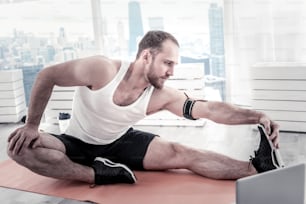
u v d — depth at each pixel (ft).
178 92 7.54
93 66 6.58
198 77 10.66
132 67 6.84
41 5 12.87
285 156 7.94
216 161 6.73
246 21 11.05
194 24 11.80
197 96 10.73
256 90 10.00
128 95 6.87
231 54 11.43
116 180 6.64
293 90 9.61
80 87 6.97
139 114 7.20
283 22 10.68
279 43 10.85
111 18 12.49
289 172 4.33
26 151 6.35
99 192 6.35
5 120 12.61
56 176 6.52
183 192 6.19
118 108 6.84
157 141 7.29
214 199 5.87
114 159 7.26
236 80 11.53
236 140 9.37
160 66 6.96
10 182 7.06
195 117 7.39
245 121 6.94
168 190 6.30
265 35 10.94
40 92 6.59
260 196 4.22
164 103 7.38
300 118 9.70
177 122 10.99
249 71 10.85
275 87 9.77
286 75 9.59
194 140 9.60
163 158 7.09
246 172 6.48
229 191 6.13
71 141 7.10
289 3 10.51
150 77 6.93
